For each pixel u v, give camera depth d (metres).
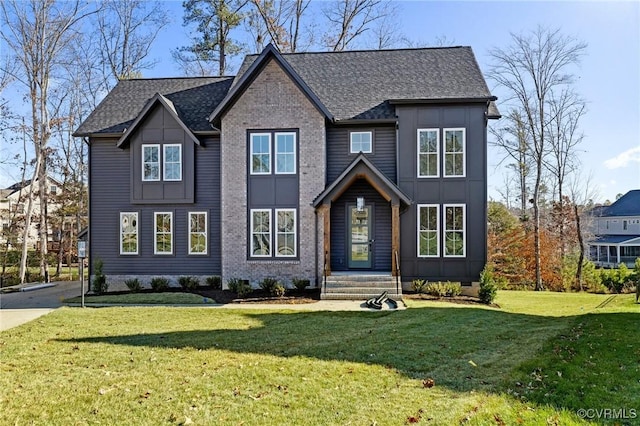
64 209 28.42
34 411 4.95
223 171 15.96
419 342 8.08
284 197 15.78
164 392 5.49
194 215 17.03
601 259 49.19
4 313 11.74
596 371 6.17
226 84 19.34
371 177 14.52
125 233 17.22
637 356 6.89
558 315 11.64
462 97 15.33
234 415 4.80
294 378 6.00
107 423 4.64
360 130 16.11
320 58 18.73
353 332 8.97
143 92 19.22
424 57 18.02
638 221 46.84
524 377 5.96
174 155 16.89
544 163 27.75
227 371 6.30
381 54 18.52
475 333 8.88
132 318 10.57
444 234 15.48
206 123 17.16
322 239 15.58
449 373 6.21
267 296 14.31
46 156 25.77
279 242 15.79
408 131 15.63
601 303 14.56
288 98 15.79
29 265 29.66
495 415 4.70
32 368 6.48
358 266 16.17
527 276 28.05
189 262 16.94
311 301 13.42
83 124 17.59
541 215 30.02
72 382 5.88
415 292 15.11
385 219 16.17
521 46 26.22
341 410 4.91
